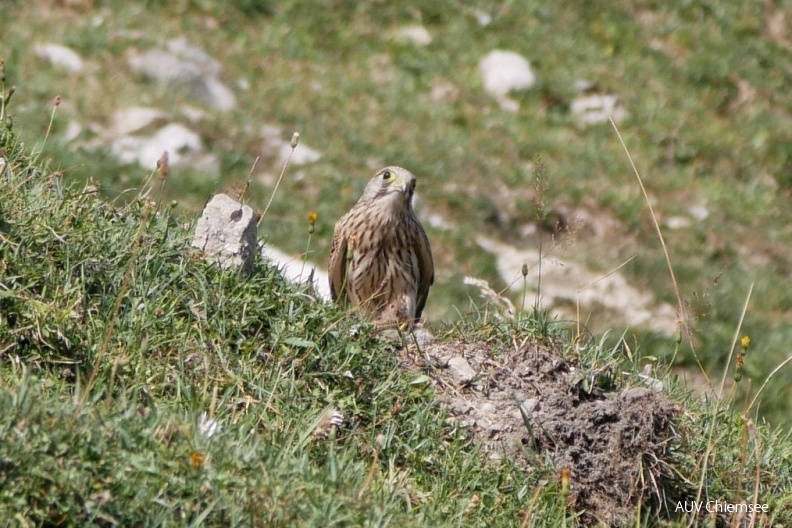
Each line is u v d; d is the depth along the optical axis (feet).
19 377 26.37
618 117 87.40
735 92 93.30
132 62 78.74
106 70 77.41
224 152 71.82
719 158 85.66
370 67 87.71
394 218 41.06
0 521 21.29
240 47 85.66
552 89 88.43
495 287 66.44
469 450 30.48
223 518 22.98
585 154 81.82
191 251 32.37
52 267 29.37
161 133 72.02
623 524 30.19
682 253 73.61
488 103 85.97
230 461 24.02
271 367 29.89
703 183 82.43
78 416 23.47
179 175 68.33
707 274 71.10
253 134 75.05
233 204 33.37
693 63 95.35
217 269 31.89
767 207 81.66
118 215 33.17
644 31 97.81
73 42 79.20
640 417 31.37
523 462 30.60
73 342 27.81
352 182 72.28
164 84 77.66
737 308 67.72
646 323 64.90
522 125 83.87
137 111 73.67
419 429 29.81
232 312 30.71
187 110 75.36
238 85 80.79
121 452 23.18
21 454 22.04
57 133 69.67
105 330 28.55
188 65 79.66
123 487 22.54
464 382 32.19
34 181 32.83
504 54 90.43
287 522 23.07
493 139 81.20
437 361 32.68
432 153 77.71
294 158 73.51
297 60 86.02
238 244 32.78
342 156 74.74
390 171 41.50
